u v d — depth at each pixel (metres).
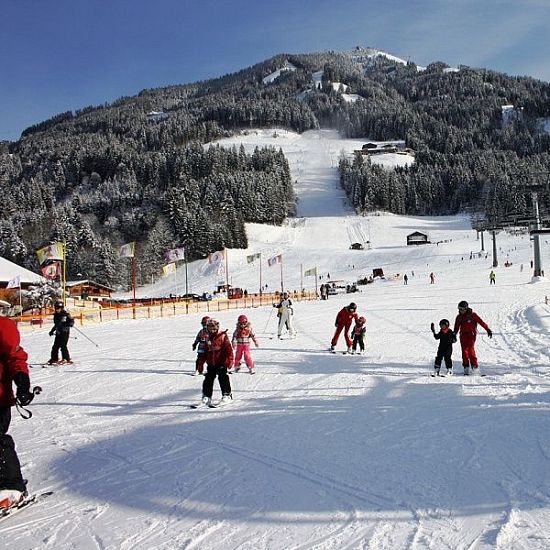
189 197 122.38
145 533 3.96
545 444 5.68
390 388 9.30
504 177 129.75
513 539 3.61
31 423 7.61
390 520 4.00
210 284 86.88
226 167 158.50
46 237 110.69
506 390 8.72
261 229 123.88
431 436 6.20
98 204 143.50
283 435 6.50
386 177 153.25
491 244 87.38
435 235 114.62
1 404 4.44
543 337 15.02
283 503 4.40
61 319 13.77
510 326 18.50
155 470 5.39
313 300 47.97
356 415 7.42
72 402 9.06
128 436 6.80
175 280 95.44
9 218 132.25
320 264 90.06
